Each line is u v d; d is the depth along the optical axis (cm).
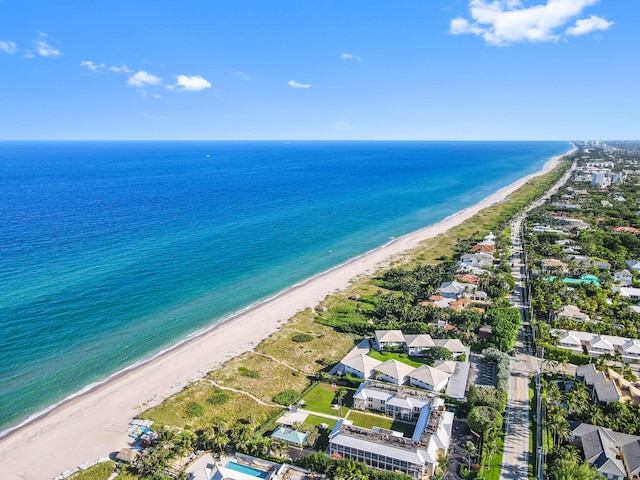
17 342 12269
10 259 18250
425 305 15125
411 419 9581
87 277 16775
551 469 7569
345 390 10644
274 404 10262
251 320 14550
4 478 8012
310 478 7825
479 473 7762
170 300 15525
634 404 9506
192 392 10631
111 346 12512
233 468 8156
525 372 11244
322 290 17212
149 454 8369
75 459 8494
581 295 15338
